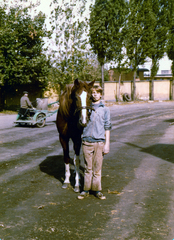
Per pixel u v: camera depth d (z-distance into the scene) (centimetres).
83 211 399
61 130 483
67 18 2159
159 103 2869
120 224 357
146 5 2830
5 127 1351
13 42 1967
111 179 544
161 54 3028
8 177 565
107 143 431
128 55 2800
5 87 2234
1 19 1973
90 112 404
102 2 2569
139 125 1355
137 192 472
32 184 521
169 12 2978
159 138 982
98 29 2556
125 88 3030
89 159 435
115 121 1534
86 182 446
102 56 2681
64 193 473
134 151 794
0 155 764
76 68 2295
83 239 321
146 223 359
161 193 464
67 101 456
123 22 2602
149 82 3161
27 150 830
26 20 2012
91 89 420
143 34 2852
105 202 432
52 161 695
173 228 345
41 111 1352
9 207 416
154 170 600
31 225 358
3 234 336
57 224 359
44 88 2352
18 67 1962
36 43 2102
